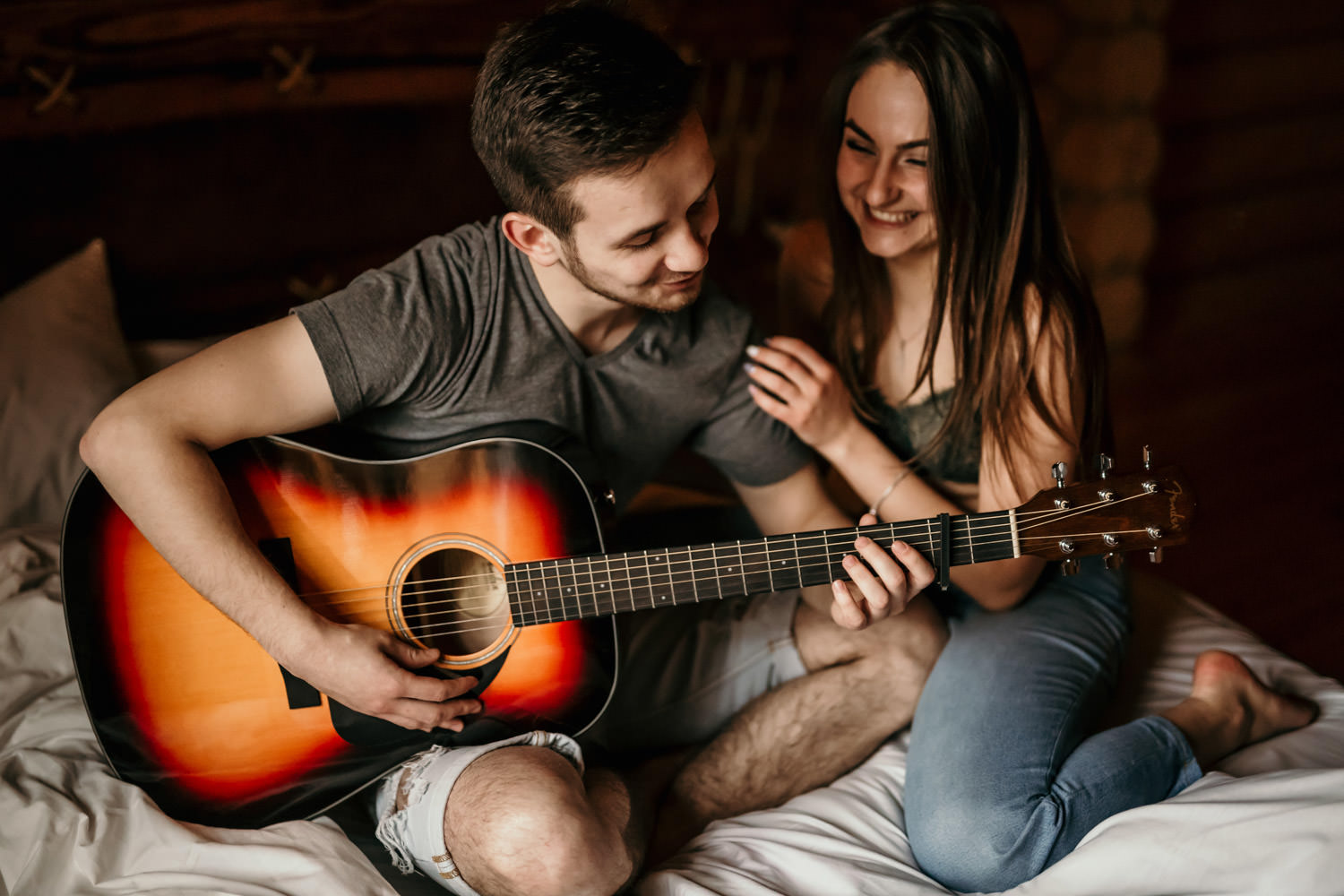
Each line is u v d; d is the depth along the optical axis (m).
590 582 1.29
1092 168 3.53
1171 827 1.15
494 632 1.33
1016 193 1.43
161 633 1.26
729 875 1.21
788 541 1.29
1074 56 3.43
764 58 2.88
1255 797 1.16
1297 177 4.34
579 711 1.32
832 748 1.48
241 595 1.18
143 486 1.16
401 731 1.27
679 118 1.09
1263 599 2.56
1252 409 3.48
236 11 2.16
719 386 1.47
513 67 1.11
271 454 1.28
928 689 1.48
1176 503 1.27
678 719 1.53
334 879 1.16
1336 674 2.29
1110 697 1.51
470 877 1.15
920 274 1.57
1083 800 1.29
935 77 1.37
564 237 1.18
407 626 1.32
